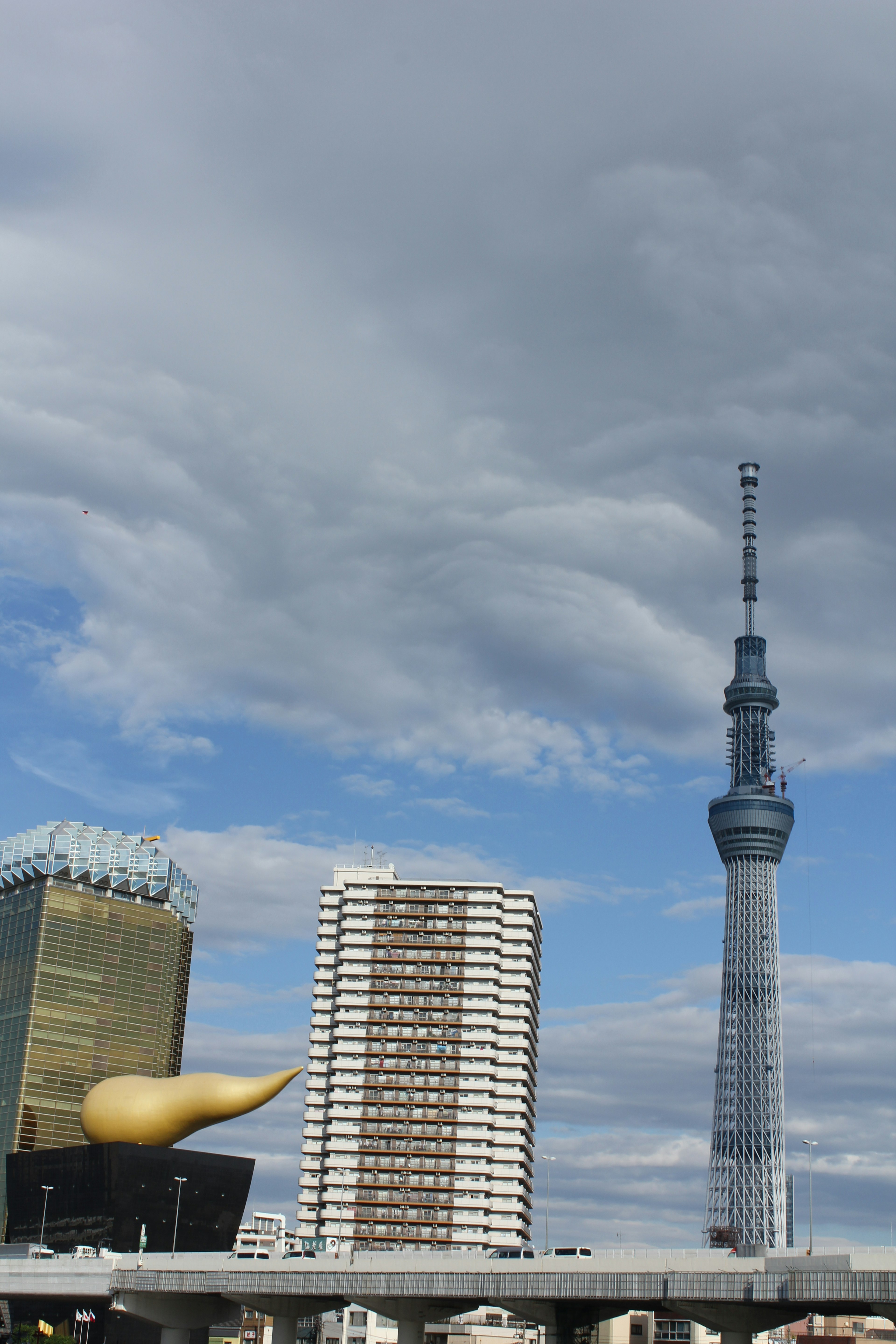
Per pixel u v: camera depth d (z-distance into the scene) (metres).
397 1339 188.50
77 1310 158.38
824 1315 105.06
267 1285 121.75
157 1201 165.62
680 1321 176.25
